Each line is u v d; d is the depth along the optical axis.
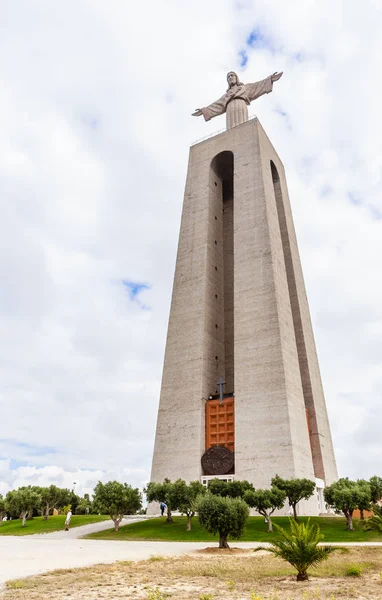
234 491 32.59
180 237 55.16
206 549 21.91
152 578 13.60
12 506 44.62
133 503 32.03
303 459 39.91
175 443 43.78
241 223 50.69
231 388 49.38
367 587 12.33
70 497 57.94
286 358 42.91
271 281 45.53
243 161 54.75
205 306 48.94
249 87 64.38
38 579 13.08
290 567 15.97
